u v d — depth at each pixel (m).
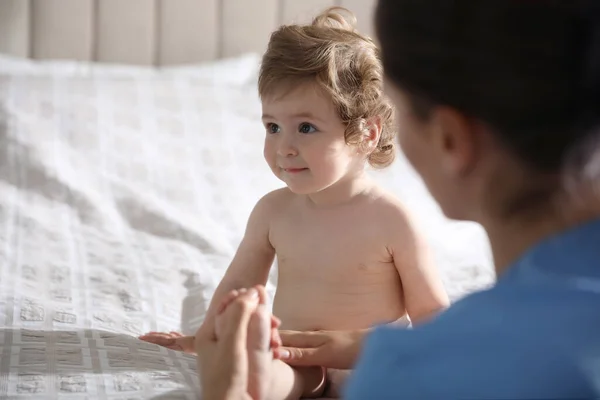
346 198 1.27
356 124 1.23
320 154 1.21
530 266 0.58
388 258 1.24
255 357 0.93
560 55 0.54
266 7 2.44
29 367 1.08
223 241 1.75
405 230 1.23
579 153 0.55
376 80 1.26
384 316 1.25
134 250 1.65
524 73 0.55
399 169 2.09
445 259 1.73
